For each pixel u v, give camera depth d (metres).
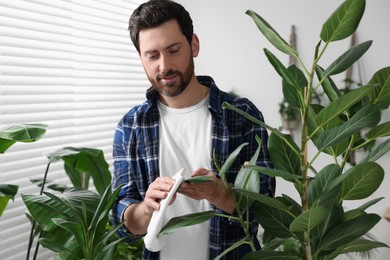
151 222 1.08
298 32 3.08
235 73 3.32
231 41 3.30
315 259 0.93
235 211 1.34
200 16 3.39
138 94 3.13
